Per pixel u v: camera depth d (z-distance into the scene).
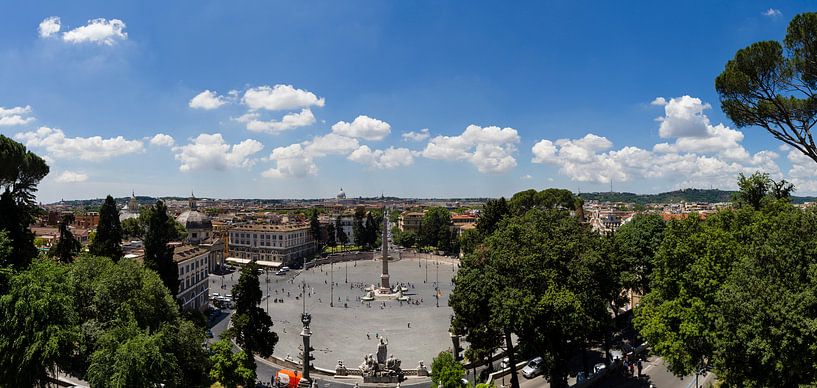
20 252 62.53
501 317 50.31
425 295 142.25
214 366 59.56
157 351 45.91
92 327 50.94
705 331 39.06
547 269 52.19
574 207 161.38
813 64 45.53
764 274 36.06
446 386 49.97
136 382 43.84
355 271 187.25
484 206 103.38
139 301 56.31
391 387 67.00
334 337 96.75
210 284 158.50
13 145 66.94
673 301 44.28
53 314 44.94
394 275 177.88
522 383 61.62
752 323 33.00
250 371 59.50
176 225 184.50
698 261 42.81
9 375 43.38
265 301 131.25
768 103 50.09
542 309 49.16
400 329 102.88
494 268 55.69
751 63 48.75
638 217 78.50
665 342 43.22
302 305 127.25
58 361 45.16
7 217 62.59
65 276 50.12
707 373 55.34
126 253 112.50
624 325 80.00
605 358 61.94
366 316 115.12
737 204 59.62
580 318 47.94
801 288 33.44
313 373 73.06
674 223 49.59
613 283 55.75
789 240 37.31
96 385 43.72
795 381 32.97
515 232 58.22
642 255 72.75
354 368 77.19
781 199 50.97
